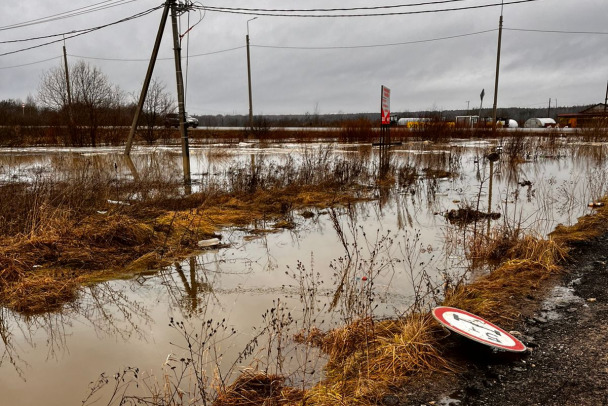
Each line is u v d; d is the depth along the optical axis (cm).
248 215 915
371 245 721
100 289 544
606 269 554
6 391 340
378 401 305
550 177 1422
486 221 854
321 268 612
